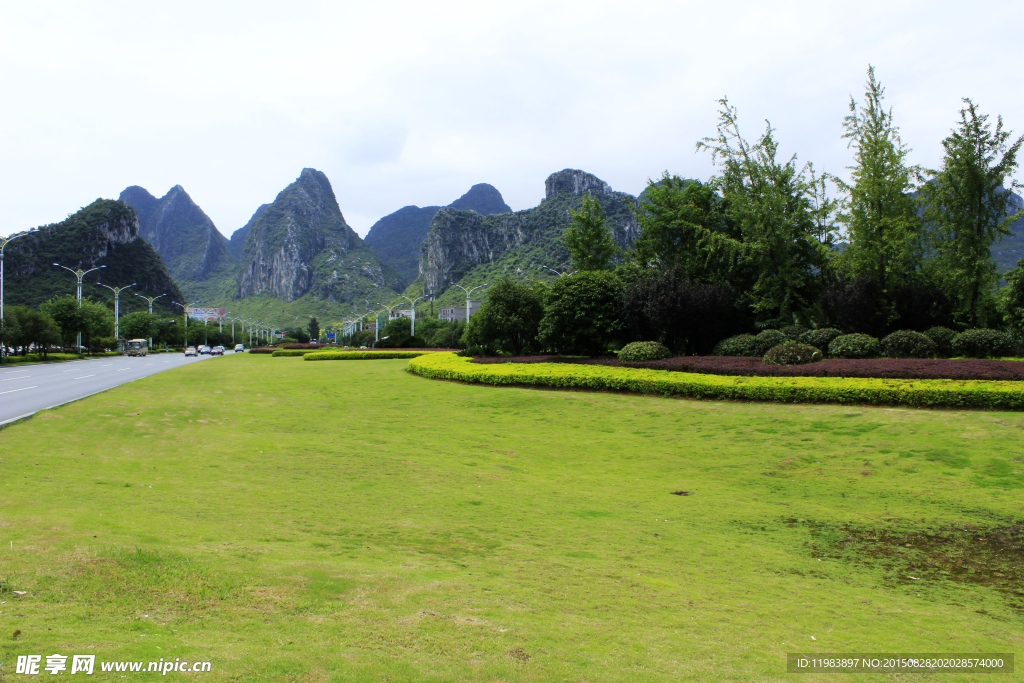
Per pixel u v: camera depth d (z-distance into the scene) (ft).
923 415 40.24
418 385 73.15
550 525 23.53
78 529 18.52
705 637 13.88
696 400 51.83
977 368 45.06
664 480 32.40
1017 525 23.94
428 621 13.48
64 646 10.53
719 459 36.11
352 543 19.80
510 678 11.03
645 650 12.88
